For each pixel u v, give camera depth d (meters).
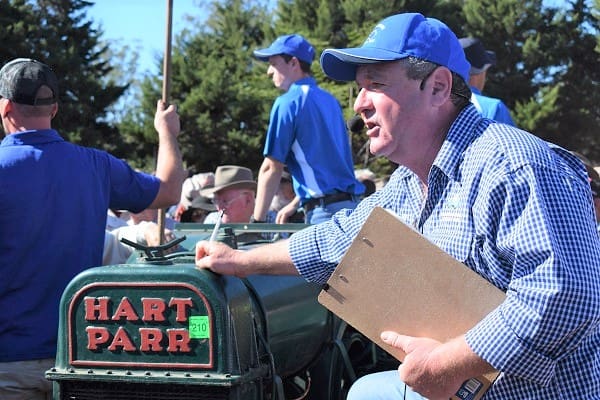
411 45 2.39
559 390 2.21
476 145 2.32
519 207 2.16
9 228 3.13
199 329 2.51
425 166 2.50
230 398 2.51
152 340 2.54
